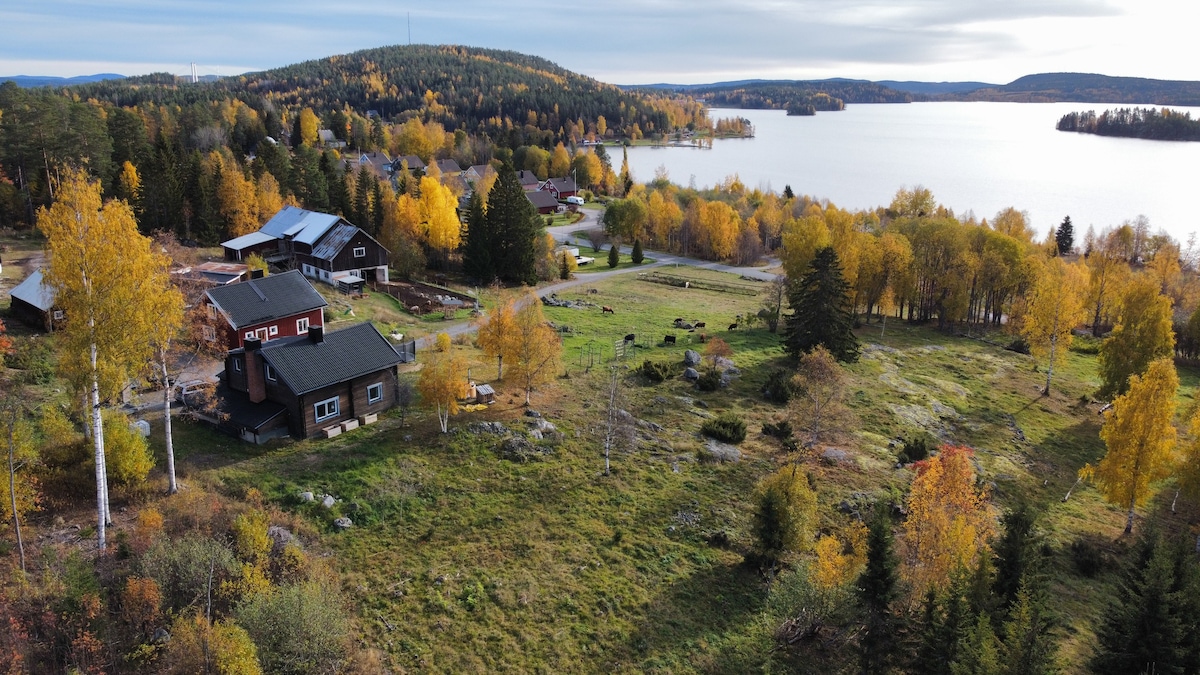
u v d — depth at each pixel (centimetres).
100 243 2961
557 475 4244
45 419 3609
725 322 8219
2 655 2325
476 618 3138
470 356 6019
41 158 9619
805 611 3144
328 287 7981
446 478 4084
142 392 4700
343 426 4494
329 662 2717
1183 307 10250
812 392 5234
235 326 5334
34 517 3228
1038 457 5616
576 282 10225
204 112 19825
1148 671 2933
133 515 3334
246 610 2647
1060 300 7031
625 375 5956
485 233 9462
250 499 3609
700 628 3228
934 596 2928
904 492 4528
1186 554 3381
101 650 2522
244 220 9656
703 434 5034
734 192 19712
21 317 5406
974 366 7719
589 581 3428
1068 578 4019
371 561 3394
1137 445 4497
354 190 11981
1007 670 2603
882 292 8756
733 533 3900
